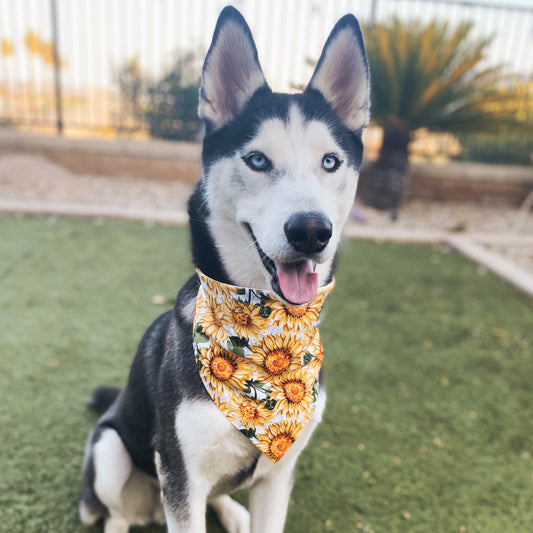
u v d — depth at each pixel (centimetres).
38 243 166
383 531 73
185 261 161
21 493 74
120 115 279
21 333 113
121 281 144
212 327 57
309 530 72
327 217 50
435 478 83
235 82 60
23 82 267
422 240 202
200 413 55
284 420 56
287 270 54
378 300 146
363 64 61
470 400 103
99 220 194
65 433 86
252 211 54
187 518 56
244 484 61
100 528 71
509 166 284
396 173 238
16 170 237
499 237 210
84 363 105
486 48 228
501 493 80
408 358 117
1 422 87
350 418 95
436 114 231
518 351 124
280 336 56
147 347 66
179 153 260
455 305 147
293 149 55
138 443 65
